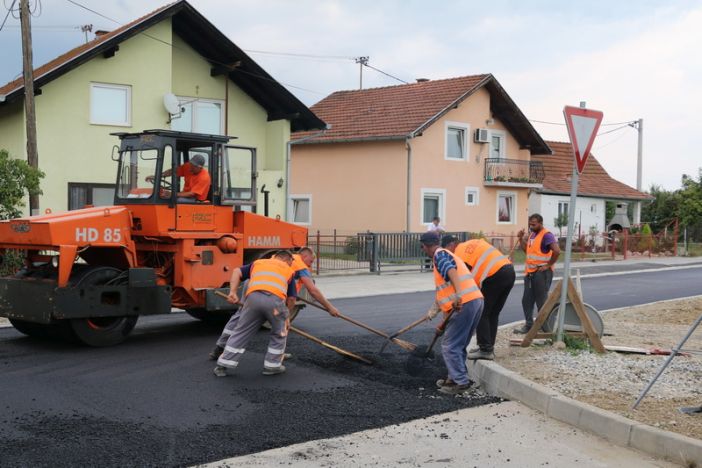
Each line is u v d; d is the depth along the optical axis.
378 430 5.93
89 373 7.76
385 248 21.70
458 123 29.16
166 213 9.77
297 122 22.23
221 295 9.67
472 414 6.41
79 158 17.86
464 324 7.15
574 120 8.45
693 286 19.03
